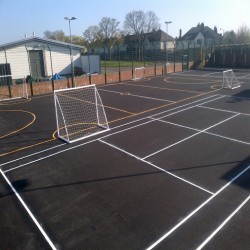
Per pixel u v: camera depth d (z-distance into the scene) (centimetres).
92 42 7781
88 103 1998
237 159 1043
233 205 771
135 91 2439
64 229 704
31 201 824
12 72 3275
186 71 3778
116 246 643
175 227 695
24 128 1480
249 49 3875
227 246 628
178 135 1303
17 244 662
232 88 2433
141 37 7788
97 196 838
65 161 1070
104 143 1233
